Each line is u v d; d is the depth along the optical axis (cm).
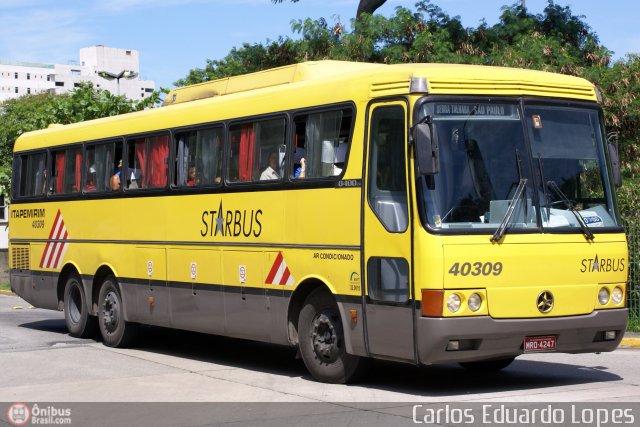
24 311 2316
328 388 1100
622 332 1084
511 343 1003
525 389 1073
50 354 1454
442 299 970
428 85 1010
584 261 1048
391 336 1020
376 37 2544
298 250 1154
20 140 1867
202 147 1352
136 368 1302
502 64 2389
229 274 1277
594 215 1072
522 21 2617
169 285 1406
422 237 980
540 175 1043
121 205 1527
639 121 2334
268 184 1209
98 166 1608
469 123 1019
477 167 1012
